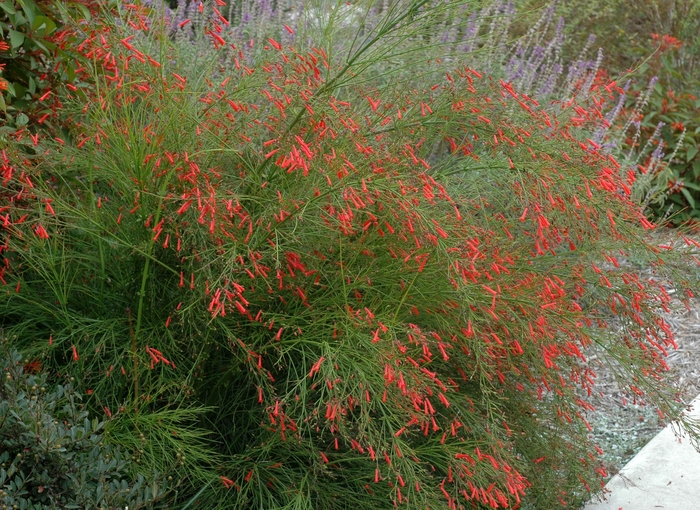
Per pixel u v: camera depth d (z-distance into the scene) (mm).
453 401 3039
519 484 2801
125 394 2932
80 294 3061
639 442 4098
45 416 2355
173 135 2754
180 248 2635
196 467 2748
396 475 2691
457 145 3236
